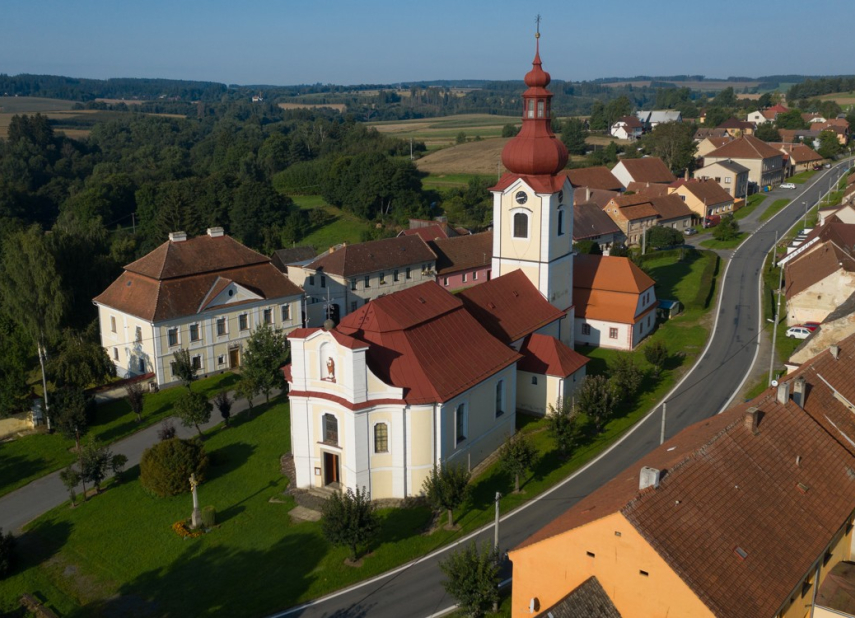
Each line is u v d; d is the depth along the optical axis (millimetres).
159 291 81375
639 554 32531
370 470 53781
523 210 73125
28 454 67375
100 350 77875
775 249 123688
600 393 63250
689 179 186750
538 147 71000
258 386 72250
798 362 65250
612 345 86875
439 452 54375
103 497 58000
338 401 52812
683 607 31547
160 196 172875
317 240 168125
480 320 66312
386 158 182250
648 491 34312
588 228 134875
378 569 46938
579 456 60438
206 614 43531
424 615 42594
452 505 49781
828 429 46094
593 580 34406
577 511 38094
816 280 86625
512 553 37500
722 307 99688
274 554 48938
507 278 72938
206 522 52469
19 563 49781
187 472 57219
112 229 183125
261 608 43781
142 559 49406
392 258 113750
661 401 70750
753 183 189250
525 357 68188
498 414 61906
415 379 53656
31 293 88000
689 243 142500
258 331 74250
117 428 71688
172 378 81938
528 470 58188
